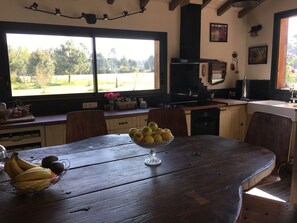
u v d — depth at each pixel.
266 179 1.80
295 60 4.02
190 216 1.02
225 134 4.06
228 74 4.67
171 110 2.54
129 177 1.40
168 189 1.26
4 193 1.24
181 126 2.54
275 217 1.15
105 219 1.00
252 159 1.69
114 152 1.83
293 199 2.52
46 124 2.71
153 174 1.44
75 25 3.27
